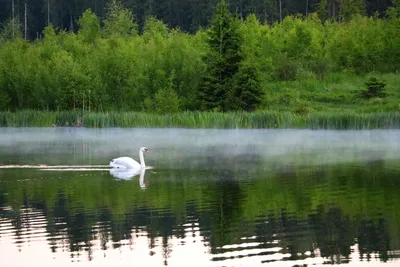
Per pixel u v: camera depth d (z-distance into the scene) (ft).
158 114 180.86
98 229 56.80
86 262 48.21
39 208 65.16
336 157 101.91
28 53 224.33
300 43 225.15
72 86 197.47
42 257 49.42
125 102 202.80
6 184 79.10
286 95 189.47
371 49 221.87
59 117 180.96
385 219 58.39
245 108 183.83
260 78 185.26
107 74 203.82
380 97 183.01
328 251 49.39
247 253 49.24
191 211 62.85
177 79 199.52
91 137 145.38
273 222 58.08
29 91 207.10
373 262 46.57
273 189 73.51
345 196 68.80
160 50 211.20
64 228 57.36
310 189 73.20
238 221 58.70
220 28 190.49
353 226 56.03
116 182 80.02
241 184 77.20
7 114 184.85
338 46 226.79
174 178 82.69
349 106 180.75
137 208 64.54
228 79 187.21
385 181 77.77
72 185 77.97
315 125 153.89
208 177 82.94
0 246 52.21
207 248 50.78
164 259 48.39
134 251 50.52
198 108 191.83
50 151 115.85
